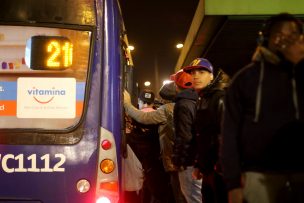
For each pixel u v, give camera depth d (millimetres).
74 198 4887
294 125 3344
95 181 4934
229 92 3539
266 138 3359
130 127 7309
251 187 3389
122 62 5633
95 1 5207
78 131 4996
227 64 15273
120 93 5180
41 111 5020
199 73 5395
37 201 4871
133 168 5988
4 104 5012
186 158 5363
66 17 5156
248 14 9969
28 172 4898
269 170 3367
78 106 5047
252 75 3465
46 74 5066
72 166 4926
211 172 4875
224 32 11234
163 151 6836
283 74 3416
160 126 6906
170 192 7422
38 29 5121
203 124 4902
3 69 5055
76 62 5109
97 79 5094
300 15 9945
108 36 5176
